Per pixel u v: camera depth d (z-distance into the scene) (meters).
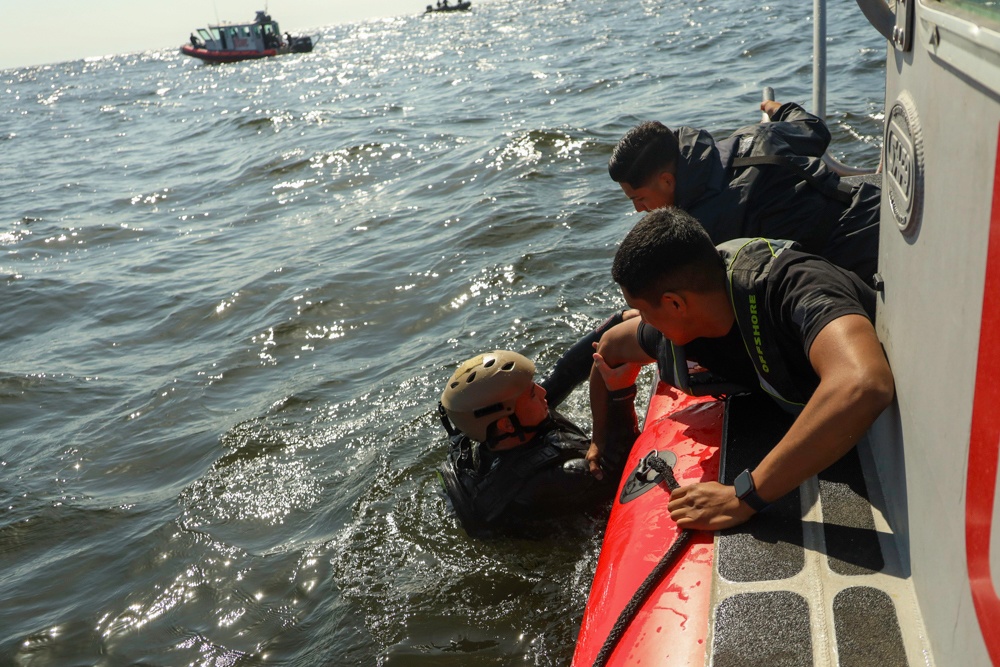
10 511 4.01
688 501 1.95
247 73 45.22
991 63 0.97
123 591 3.29
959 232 1.17
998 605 0.95
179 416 4.80
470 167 10.00
